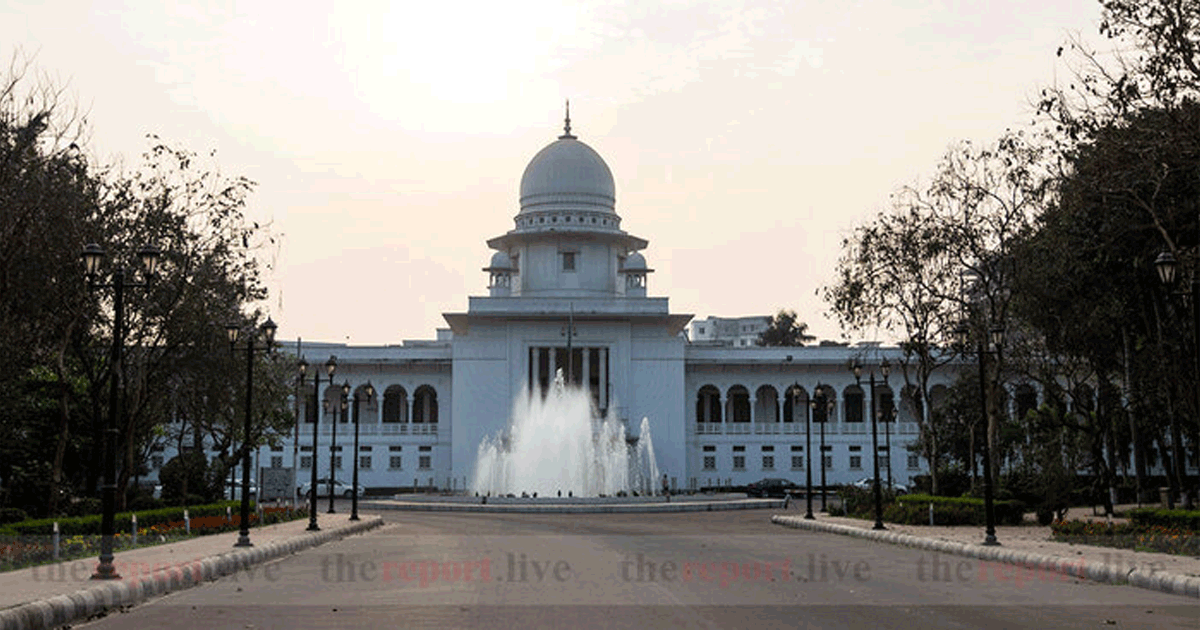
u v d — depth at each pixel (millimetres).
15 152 36656
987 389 53062
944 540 32344
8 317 38906
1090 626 15633
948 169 50906
